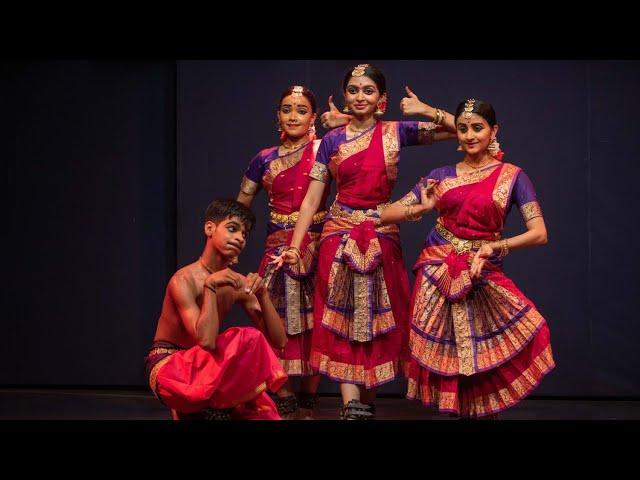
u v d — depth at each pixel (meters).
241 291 7.18
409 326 8.43
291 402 9.07
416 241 10.20
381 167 8.55
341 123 9.04
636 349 9.84
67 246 10.66
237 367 6.76
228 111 10.34
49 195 10.67
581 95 9.87
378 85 8.62
